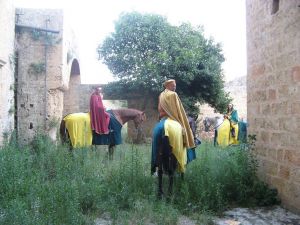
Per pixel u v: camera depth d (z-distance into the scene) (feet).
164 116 21.31
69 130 29.50
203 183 19.86
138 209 17.40
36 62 37.24
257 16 23.11
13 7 34.27
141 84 53.36
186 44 55.11
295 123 18.34
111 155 29.48
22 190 17.79
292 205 18.65
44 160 24.12
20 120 36.86
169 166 19.71
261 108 22.50
